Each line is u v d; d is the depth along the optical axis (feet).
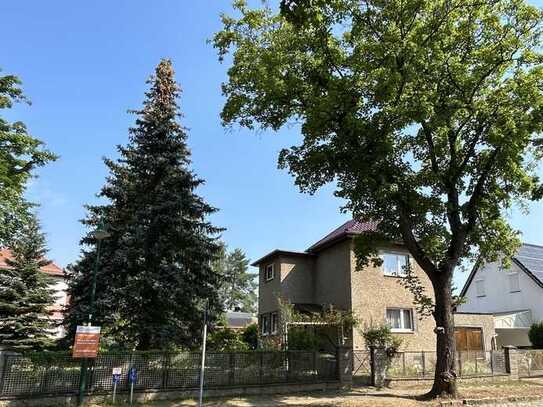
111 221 74.59
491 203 63.16
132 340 70.18
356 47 54.24
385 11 54.24
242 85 60.90
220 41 61.26
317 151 56.75
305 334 77.46
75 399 51.70
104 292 68.90
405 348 89.04
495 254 68.90
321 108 52.44
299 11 33.63
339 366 67.21
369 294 90.02
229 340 98.02
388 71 50.57
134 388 55.16
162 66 82.89
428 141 61.36
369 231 67.51
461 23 56.44
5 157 74.69
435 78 55.36
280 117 61.11
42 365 51.06
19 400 49.08
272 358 63.62
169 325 68.23
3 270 98.12
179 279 69.56
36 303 97.81
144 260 70.85
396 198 58.23
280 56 57.21
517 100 53.67
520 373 78.18
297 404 53.11
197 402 54.70
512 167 59.88
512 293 122.72
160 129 77.30
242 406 52.49
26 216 78.38
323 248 99.66
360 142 54.29
